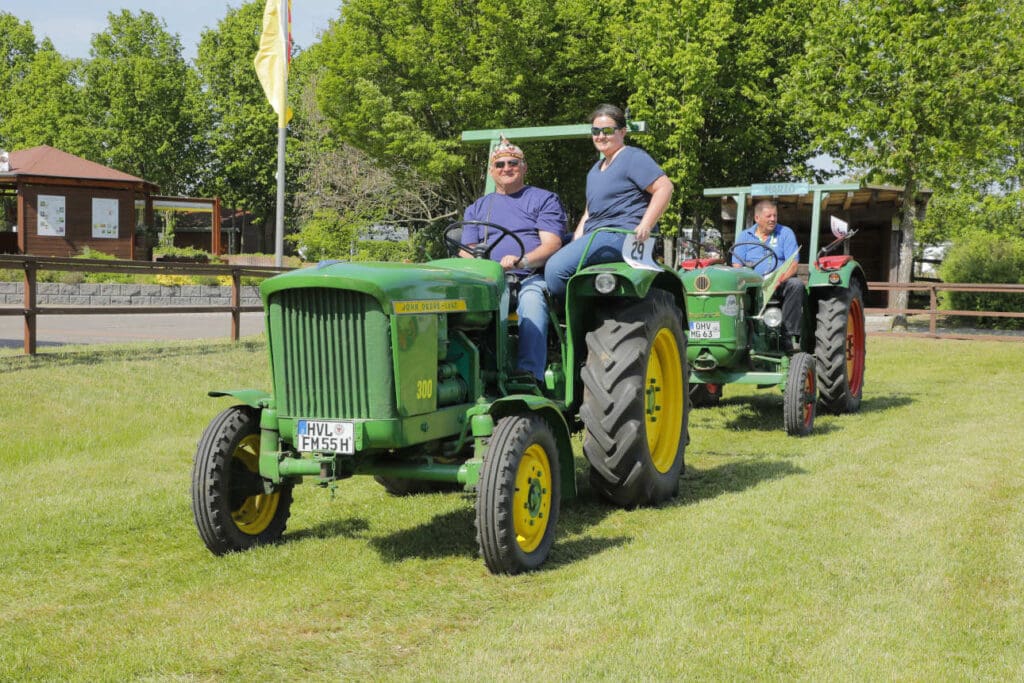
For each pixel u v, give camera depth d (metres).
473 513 5.53
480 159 27.66
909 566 4.28
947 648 3.39
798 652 3.37
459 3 26.58
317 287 4.25
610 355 5.20
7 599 4.09
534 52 25.41
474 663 3.29
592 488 5.80
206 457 4.58
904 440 7.46
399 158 28.50
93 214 29.62
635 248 5.30
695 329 8.10
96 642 3.58
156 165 44.94
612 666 3.25
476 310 4.84
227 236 57.94
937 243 34.88
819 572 4.21
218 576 4.37
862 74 19.92
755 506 5.40
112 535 5.05
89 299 22.83
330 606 3.95
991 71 18.58
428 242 32.16
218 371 10.15
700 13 24.09
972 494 5.59
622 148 5.80
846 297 9.01
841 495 5.63
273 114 45.12
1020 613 3.72
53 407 7.90
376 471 4.54
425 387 4.43
